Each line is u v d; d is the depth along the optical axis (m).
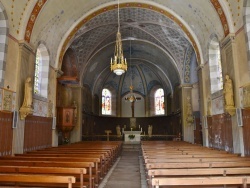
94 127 26.02
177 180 3.95
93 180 6.73
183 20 14.34
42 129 12.41
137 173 9.71
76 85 19.50
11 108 9.39
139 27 17.92
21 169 4.99
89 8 14.21
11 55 9.48
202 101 14.12
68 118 15.09
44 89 12.98
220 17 10.70
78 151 9.92
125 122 29.42
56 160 7.05
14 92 9.65
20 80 9.97
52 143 13.71
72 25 14.45
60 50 14.51
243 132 9.31
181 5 13.32
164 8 14.32
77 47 18.02
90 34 17.33
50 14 11.84
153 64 25.34
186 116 19.75
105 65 24.91
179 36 17.44
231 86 9.87
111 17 15.87
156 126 28.33
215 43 12.57
